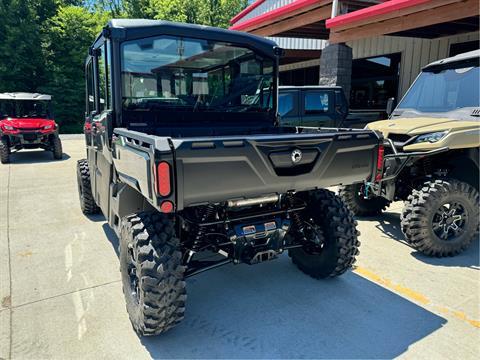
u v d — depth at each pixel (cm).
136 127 324
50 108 1189
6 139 1027
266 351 250
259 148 237
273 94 392
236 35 353
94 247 427
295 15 908
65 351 248
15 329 271
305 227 347
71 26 2409
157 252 242
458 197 385
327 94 775
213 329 274
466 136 390
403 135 419
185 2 3291
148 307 241
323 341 260
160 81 329
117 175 314
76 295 320
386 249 421
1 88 2234
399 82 1012
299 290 331
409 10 632
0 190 714
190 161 215
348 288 333
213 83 354
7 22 2275
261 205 303
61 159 1113
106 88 333
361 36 759
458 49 854
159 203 210
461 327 274
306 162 259
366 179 296
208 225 272
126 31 303
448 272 363
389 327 275
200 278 354
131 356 245
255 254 282
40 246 430
